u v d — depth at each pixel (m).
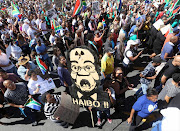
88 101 2.43
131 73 5.39
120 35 4.75
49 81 3.66
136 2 11.44
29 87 3.53
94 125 3.58
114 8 9.22
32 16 9.15
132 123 3.00
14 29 7.59
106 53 3.67
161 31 4.99
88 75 2.15
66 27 7.07
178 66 3.00
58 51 4.67
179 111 1.82
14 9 8.55
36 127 3.67
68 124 3.60
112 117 3.75
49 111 2.96
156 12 8.52
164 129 1.82
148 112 2.65
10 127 3.72
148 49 6.75
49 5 6.54
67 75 3.75
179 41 4.61
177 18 6.38
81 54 2.00
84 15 9.20
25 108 3.44
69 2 16.05
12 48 5.13
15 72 4.78
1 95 3.73
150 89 2.51
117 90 3.26
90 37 4.52
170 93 2.77
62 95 3.08
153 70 3.31
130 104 4.08
